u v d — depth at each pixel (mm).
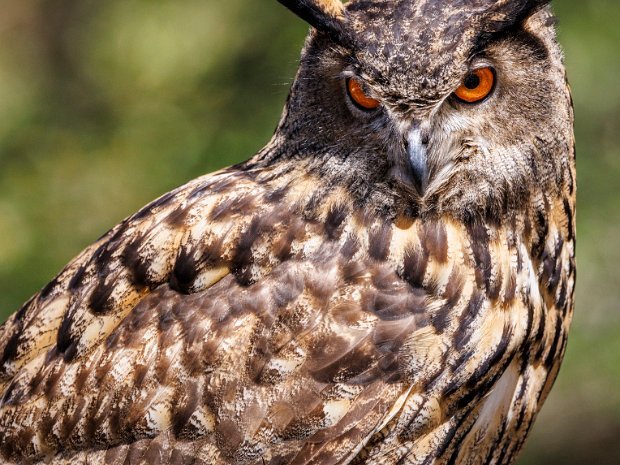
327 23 8172
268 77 17750
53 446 8141
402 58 7988
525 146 8289
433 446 8211
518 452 9148
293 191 8367
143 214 8617
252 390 7934
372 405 7965
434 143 8133
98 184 17875
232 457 7938
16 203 17703
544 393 9133
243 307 8062
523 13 8031
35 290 16891
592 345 16719
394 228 8227
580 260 16844
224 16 18391
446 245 8211
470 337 8109
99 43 19656
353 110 8219
